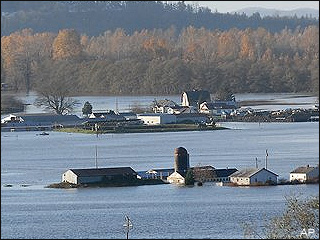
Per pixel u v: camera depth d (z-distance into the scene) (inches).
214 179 4635.8
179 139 7012.8
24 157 6127.0
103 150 6402.6
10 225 3695.9
